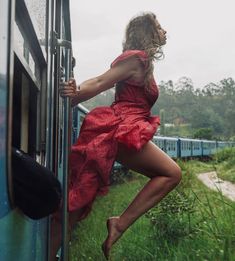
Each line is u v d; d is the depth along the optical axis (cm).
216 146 4475
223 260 623
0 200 150
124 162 340
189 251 667
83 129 343
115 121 336
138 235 780
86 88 319
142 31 346
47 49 271
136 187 1436
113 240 335
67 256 262
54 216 313
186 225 743
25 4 188
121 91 346
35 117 255
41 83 266
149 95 344
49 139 285
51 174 189
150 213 764
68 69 286
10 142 159
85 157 330
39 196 184
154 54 342
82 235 873
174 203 763
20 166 180
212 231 683
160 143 2762
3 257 155
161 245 725
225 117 12162
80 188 325
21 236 189
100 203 1247
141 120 338
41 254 259
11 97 160
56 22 341
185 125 11950
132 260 712
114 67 334
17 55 185
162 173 340
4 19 154
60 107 363
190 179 966
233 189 1445
